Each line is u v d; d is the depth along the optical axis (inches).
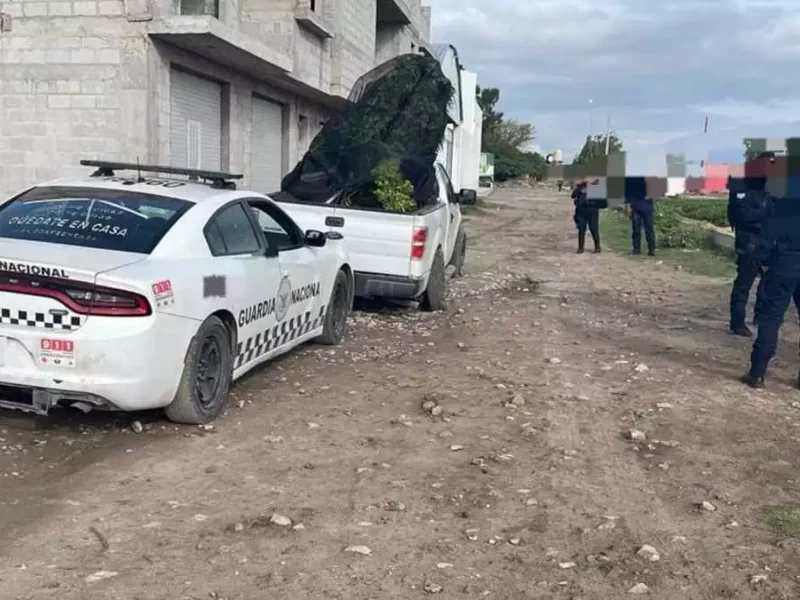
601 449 234.1
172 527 175.8
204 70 612.1
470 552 169.9
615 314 459.5
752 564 168.7
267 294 271.4
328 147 465.7
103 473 203.6
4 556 161.2
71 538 169.6
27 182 543.2
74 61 530.6
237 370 259.1
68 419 239.5
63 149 538.3
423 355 343.6
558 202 2015.3
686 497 202.8
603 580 160.4
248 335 261.4
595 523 185.8
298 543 170.6
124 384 209.8
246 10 727.1
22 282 207.6
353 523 180.9
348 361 326.6
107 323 206.5
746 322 438.9
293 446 226.8
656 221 1109.1
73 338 206.1
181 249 232.1
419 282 410.0
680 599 154.4
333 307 347.3
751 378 307.1
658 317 452.1
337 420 250.5
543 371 318.7
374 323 410.6
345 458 219.6
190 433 232.8
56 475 201.9
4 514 179.6
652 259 762.8
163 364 217.2
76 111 534.6
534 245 906.1
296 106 844.0
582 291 549.6
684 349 369.1
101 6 525.0
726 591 157.8
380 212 404.8
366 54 964.0
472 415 259.9
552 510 192.1
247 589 151.9
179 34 524.7
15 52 534.9
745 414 271.6
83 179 266.2
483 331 400.5
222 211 257.8
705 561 169.6
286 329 295.0
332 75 845.2
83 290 206.2
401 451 226.5
